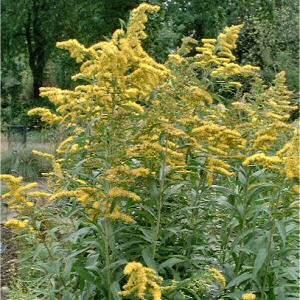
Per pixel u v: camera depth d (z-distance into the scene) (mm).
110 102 3596
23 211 3875
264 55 16422
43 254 4164
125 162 3705
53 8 20500
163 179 3615
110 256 3684
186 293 3828
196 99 3912
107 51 3396
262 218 4086
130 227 3518
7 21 21266
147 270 3004
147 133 3656
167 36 16297
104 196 3455
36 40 22781
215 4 17531
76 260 3713
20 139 14922
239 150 4148
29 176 10906
